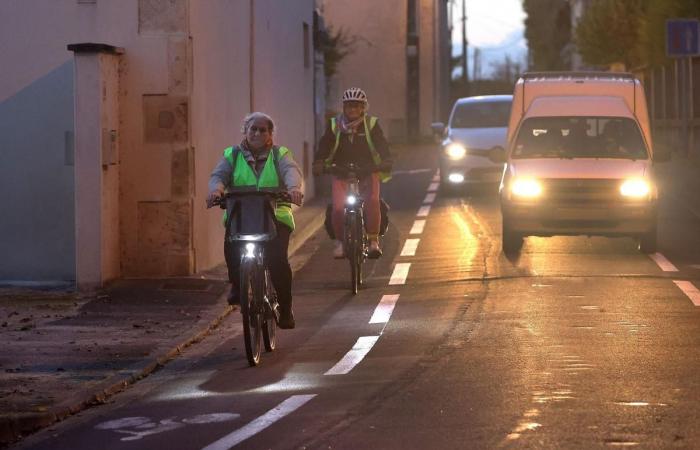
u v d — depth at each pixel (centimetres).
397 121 16125
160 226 4106
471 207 6375
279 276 2842
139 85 4075
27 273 4172
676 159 9512
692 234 5178
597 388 2289
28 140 4141
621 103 4972
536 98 5044
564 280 3916
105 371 2688
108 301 3738
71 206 4150
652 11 10475
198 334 3206
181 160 4088
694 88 10062
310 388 2409
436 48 17000
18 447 2064
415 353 2755
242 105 5091
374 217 3922
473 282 3928
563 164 4631
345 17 16100
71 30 4097
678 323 3086
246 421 2125
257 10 5425
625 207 4512
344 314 3450
